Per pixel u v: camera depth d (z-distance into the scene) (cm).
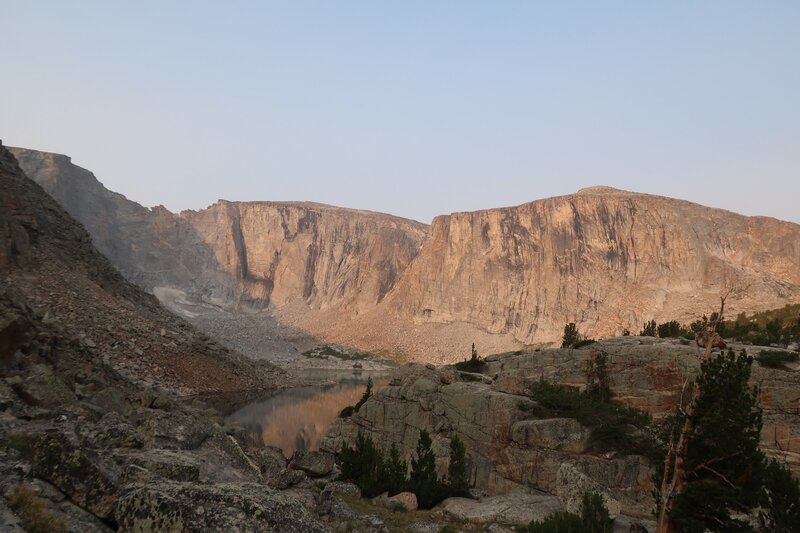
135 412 2692
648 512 2938
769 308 16638
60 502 1054
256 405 8038
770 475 1972
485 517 2366
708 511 1870
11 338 2834
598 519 1966
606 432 3428
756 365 3956
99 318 8019
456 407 4403
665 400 4300
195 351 9444
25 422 1659
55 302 7581
